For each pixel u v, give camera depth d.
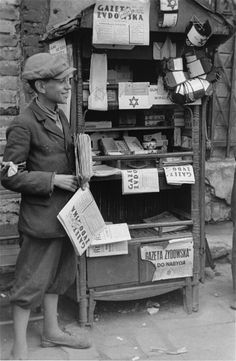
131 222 4.14
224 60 4.93
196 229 3.63
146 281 3.53
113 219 4.09
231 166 5.06
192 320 3.58
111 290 3.47
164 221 3.79
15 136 2.81
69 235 2.88
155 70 3.93
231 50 4.94
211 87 3.55
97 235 3.17
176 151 3.93
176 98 3.46
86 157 2.90
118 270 3.46
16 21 4.23
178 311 3.72
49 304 3.17
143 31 3.26
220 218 5.12
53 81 2.85
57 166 2.94
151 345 3.25
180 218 3.86
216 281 4.23
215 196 5.06
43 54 2.91
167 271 3.57
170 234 3.63
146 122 3.92
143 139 3.94
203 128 3.80
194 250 3.63
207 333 3.40
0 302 3.56
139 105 3.49
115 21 3.20
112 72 3.83
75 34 3.25
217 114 5.00
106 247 3.38
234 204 3.72
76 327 3.43
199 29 3.38
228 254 4.59
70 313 3.65
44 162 2.90
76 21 3.13
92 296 3.42
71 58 3.30
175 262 3.58
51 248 2.95
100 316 3.65
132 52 3.51
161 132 4.04
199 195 3.95
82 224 2.95
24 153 2.84
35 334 3.38
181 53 3.59
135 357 3.10
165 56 3.58
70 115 3.38
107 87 3.42
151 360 3.07
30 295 2.91
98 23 3.17
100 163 3.71
